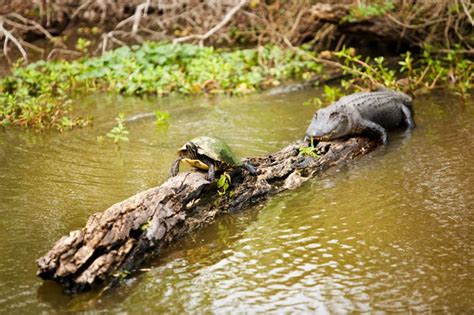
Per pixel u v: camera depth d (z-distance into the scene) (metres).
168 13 16.27
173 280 5.25
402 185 7.01
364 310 4.75
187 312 4.80
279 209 6.59
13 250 5.77
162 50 13.28
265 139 8.84
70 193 7.10
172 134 9.30
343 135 8.30
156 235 5.59
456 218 6.15
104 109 10.96
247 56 13.29
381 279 5.16
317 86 12.09
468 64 12.47
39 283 5.20
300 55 13.66
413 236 5.85
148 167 7.87
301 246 5.78
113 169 7.85
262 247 5.79
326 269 5.36
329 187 7.09
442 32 13.88
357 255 5.57
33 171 7.91
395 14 13.65
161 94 11.89
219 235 6.05
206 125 9.70
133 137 9.23
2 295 5.02
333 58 13.98
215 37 15.62
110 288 5.11
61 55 14.88
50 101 10.72
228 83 11.94
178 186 6.11
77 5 16.50
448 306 4.73
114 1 16.47
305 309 4.80
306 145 8.05
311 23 14.76
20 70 12.66
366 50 14.33
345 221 6.23
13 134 9.62
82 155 8.48
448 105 10.20
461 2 12.86
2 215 6.56
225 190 6.57
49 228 6.21
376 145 8.45
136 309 4.84
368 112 8.73
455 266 5.29
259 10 15.63
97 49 15.16
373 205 6.55
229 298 4.98
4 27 15.84
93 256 5.14
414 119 9.58
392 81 10.77
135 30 15.30
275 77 12.77
